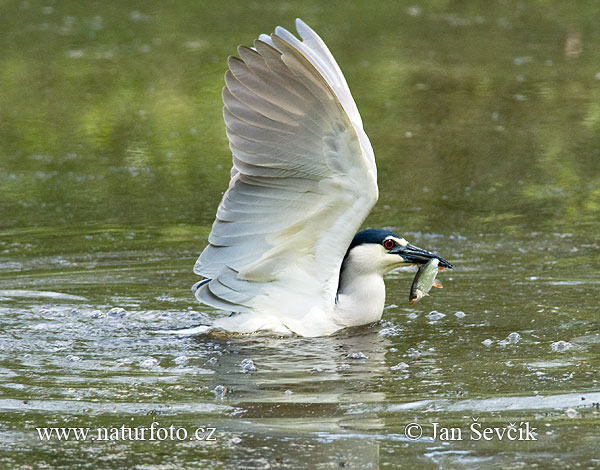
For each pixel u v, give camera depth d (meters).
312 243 10.36
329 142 9.61
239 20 30.64
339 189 9.96
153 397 8.48
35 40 28.61
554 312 11.07
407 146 20.33
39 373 9.11
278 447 7.38
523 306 11.35
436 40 28.69
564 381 8.70
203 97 23.77
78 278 12.79
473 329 10.51
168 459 7.23
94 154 20.16
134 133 21.45
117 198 17.30
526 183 18.02
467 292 12.03
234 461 7.20
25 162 19.62
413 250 10.99
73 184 18.19
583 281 12.39
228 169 19.14
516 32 29.61
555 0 34.34
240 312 10.62
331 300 10.62
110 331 10.55
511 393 8.42
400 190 17.70
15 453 7.36
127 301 11.77
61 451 7.40
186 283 12.60
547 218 15.95
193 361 9.52
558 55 27.00
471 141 20.61
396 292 12.25
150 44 28.02
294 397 8.44
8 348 9.89
